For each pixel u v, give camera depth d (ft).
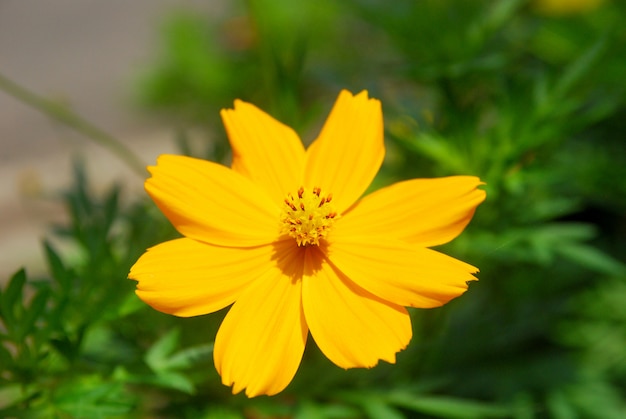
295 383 0.99
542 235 1.01
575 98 1.07
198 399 0.97
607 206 1.16
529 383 1.08
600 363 1.12
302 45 1.05
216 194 0.84
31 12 2.68
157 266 0.81
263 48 1.07
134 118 1.97
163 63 1.69
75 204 1.05
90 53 2.35
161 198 0.82
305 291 0.83
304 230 0.84
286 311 0.82
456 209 0.83
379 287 0.82
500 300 1.13
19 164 1.86
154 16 2.37
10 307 0.87
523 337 1.11
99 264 0.96
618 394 1.10
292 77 1.05
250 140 0.86
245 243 0.84
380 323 0.81
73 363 0.89
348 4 1.15
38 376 0.90
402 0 1.15
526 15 1.23
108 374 0.90
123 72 2.21
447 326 1.07
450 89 1.06
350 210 0.86
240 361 0.80
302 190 0.84
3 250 1.58
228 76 1.54
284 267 0.84
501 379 1.08
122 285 0.93
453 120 1.03
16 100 2.16
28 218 1.67
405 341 0.80
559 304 1.12
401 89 1.20
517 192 1.00
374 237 0.84
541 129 1.01
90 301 0.95
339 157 0.87
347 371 0.99
